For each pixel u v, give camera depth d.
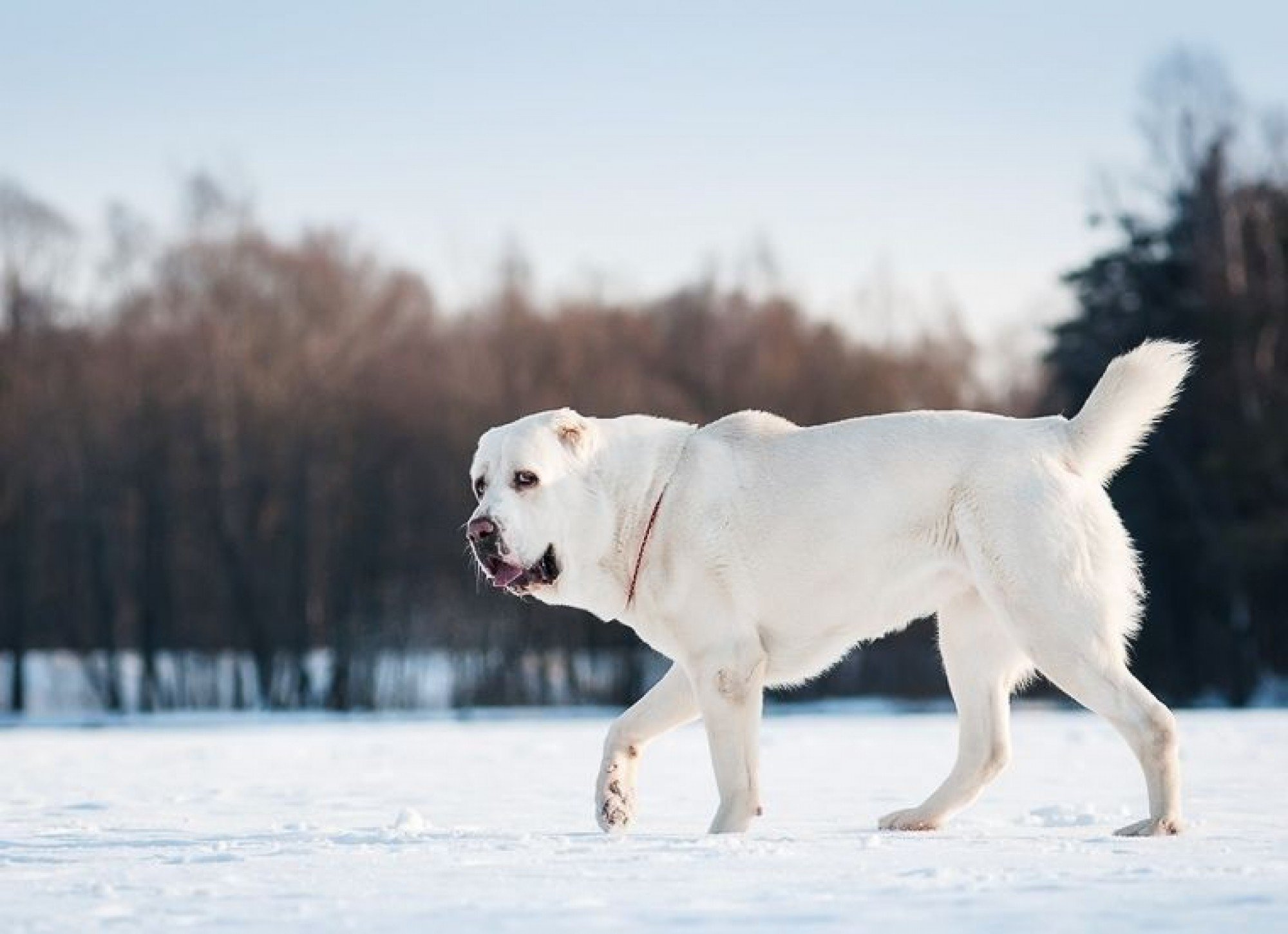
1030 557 6.85
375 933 4.24
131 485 46.03
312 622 46.06
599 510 7.21
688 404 47.31
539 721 29.28
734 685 7.06
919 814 7.25
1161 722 6.70
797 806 8.61
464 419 45.28
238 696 45.97
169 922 4.48
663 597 7.19
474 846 6.29
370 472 45.59
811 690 41.47
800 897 4.74
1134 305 43.47
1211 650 42.09
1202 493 41.91
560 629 43.41
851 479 7.08
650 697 7.32
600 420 7.38
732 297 51.12
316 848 6.31
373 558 45.06
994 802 8.60
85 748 17.19
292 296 48.34
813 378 48.00
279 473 45.78
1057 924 4.20
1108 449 7.09
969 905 4.52
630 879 5.18
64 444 46.12
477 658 43.78
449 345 48.09
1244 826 6.93
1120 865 5.37
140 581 46.22
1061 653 6.82
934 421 7.16
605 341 48.34
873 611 7.16
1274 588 41.59
